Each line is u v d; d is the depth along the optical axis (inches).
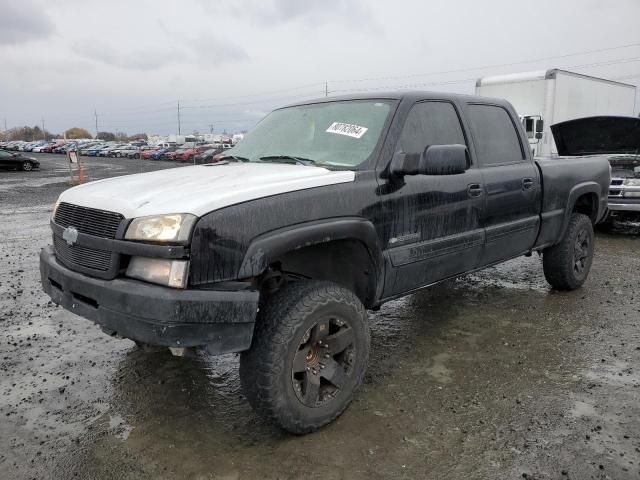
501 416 121.5
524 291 218.5
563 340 165.5
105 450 111.0
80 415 125.2
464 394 132.1
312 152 140.7
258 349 106.3
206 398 132.9
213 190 106.0
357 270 130.4
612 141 365.1
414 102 144.3
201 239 96.9
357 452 108.9
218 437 115.3
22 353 161.6
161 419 123.2
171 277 96.2
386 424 119.1
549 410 123.6
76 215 114.7
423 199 137.6
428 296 212.8
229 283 101.3
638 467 102.7
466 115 160.9
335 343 116.6
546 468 102.7
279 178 116.2
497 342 164.9
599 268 257.6
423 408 125.6
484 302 204.4
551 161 196.1
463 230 151.9
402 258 133.5
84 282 106.6
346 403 120.1
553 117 585.6
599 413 122.3
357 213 121.3
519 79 602.2
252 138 165.2
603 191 222.4
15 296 220.5
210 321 97.3
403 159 126.6
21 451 111.0
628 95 749.3
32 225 425.1
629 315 187.6
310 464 105.2
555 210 191.9
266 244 103.7
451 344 163.9
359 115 143.6
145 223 99.0
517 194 170.7
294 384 109.6
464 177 150.9
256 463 105.9
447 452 108.4
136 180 125.6
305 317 108.5
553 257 206.1
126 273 103.0
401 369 146.9
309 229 110.3
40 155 2351.1
